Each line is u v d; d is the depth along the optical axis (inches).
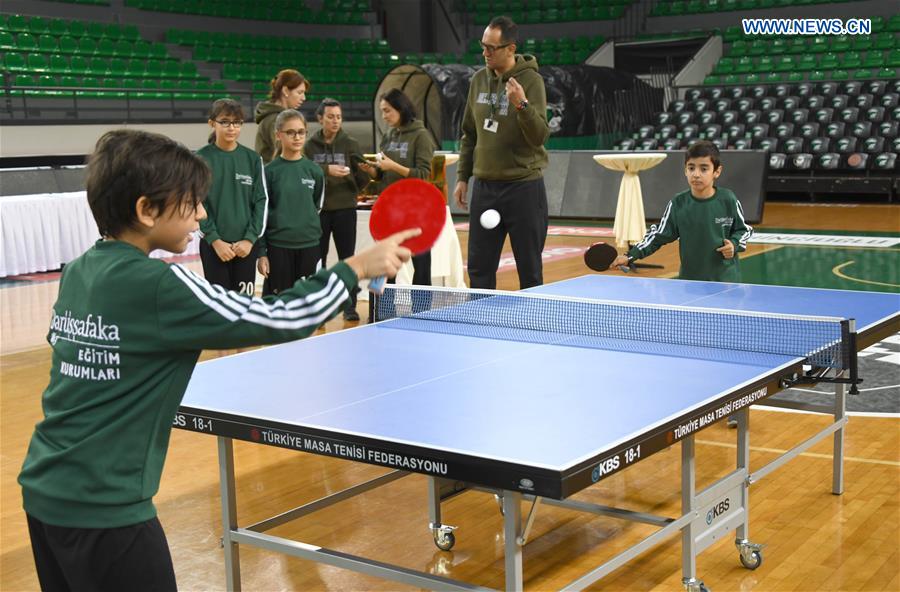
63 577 74.9
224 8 731.4
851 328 118.8
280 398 104.4
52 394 71.1
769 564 124.6
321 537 136.9
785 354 119.6
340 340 135.1
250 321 66.9
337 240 279.4
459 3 839.1
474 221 216.1
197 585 122.0
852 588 117.0
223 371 118.3
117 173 68.1
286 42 744.3
